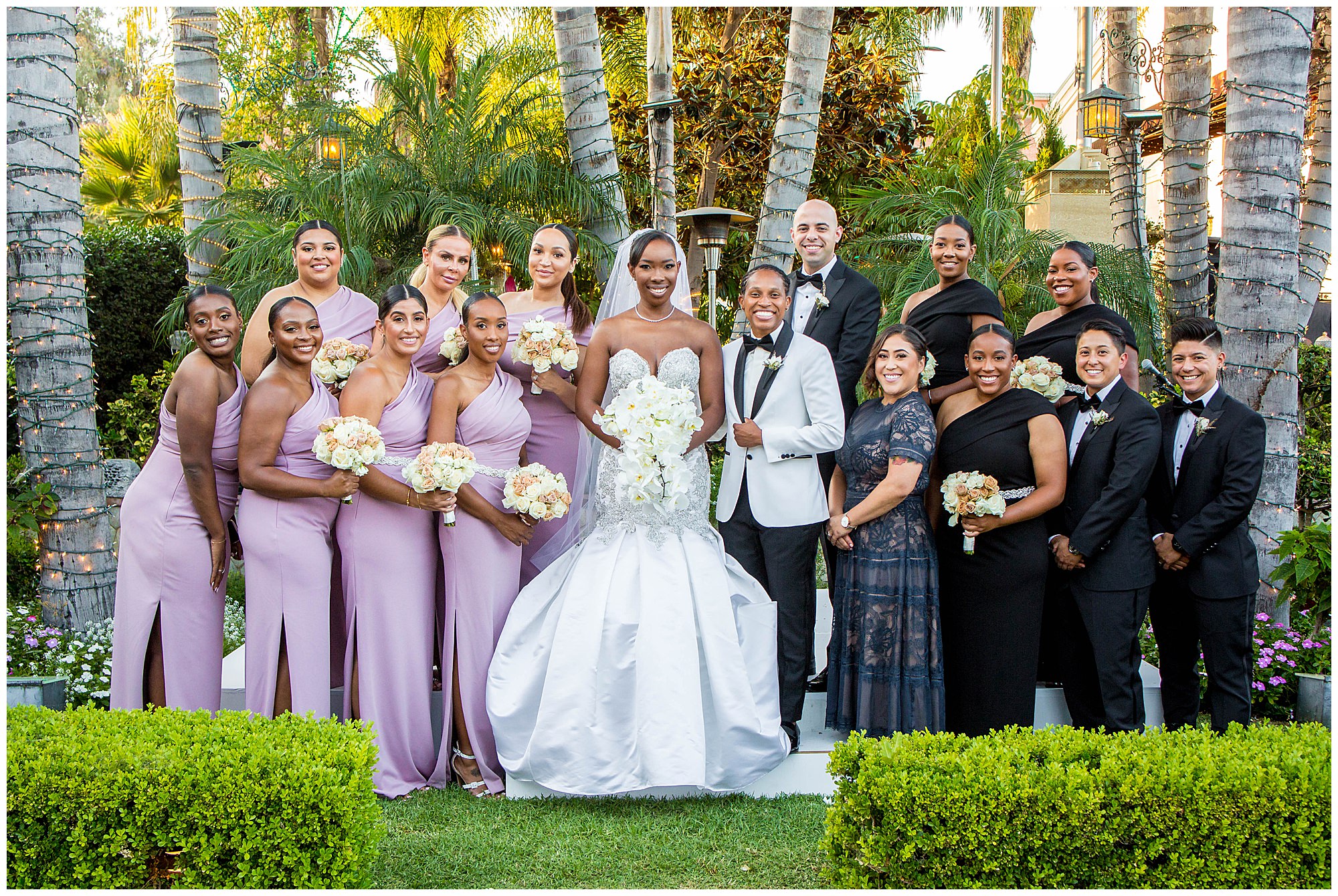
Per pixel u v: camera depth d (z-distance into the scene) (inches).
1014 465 149.6
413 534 150.4
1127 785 106.0
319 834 107.5
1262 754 110.8
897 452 146.8
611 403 151.9
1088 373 156.3
